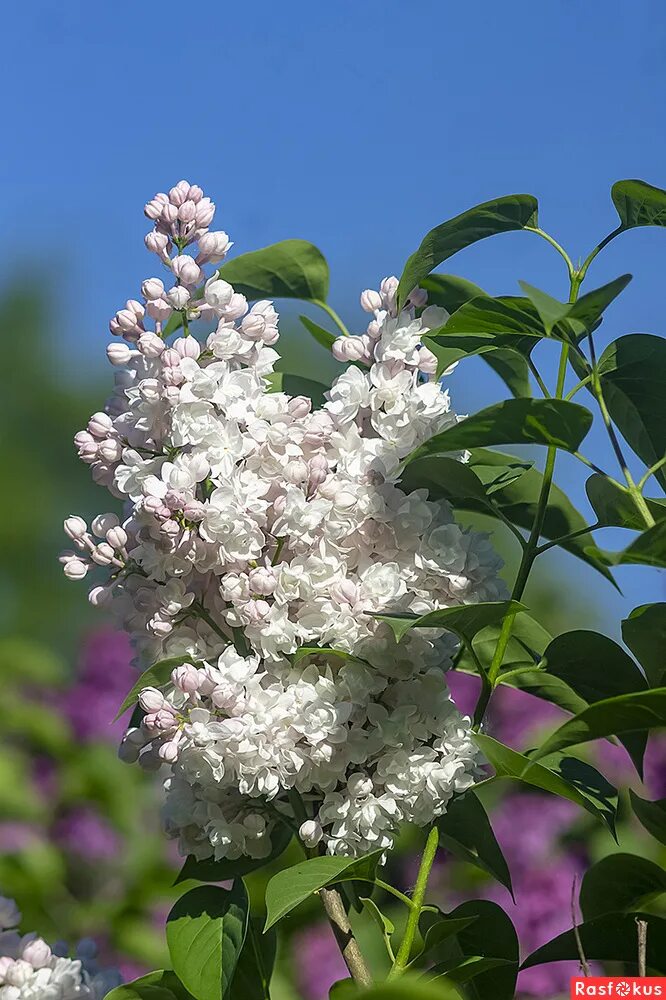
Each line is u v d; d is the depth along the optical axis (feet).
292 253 3.82
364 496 3.48
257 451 3.50
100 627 6.40
